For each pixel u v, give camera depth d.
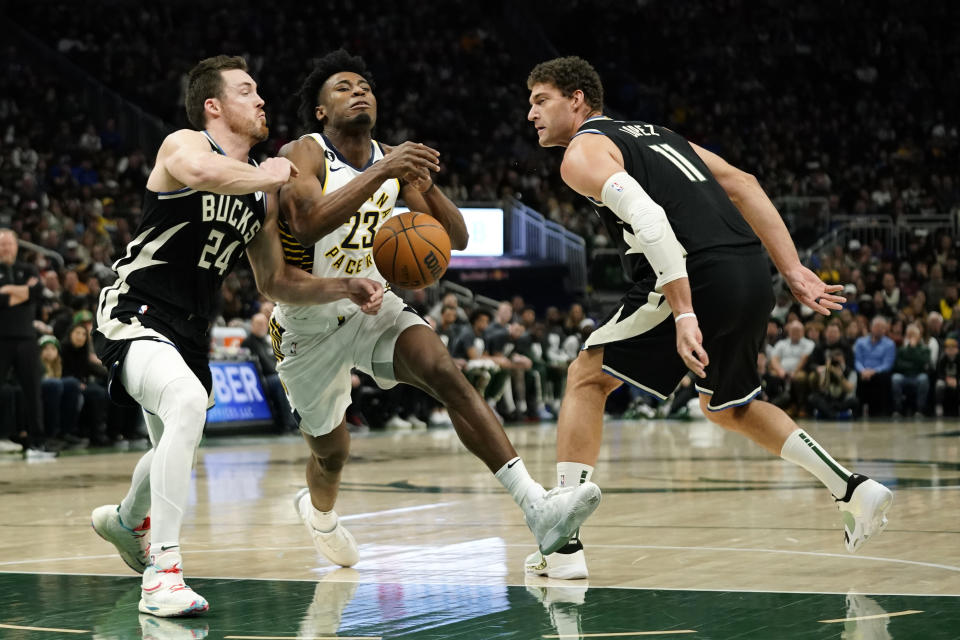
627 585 4.38
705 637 3.44
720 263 4.61
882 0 35.22
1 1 28.02
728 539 5.61
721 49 34.34
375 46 30.50
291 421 16.64
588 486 4.16
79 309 14.20
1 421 13.06
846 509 4.64
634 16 34.84
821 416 19.34
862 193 28.92
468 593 4.27
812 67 34.47
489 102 30.81
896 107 33.31
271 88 28.41
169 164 4.16
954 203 29.52
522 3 34.56
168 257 4.35
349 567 4.95
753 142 31.70
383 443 13.95
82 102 26.30
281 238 4.86
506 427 17.50
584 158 4.68
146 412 4.49
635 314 4.71
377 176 4.47
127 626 3.75
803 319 21.80
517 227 24.80
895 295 23.41
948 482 8.39
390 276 4.71
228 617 3.88
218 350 15.77
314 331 4.86
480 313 18.38
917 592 4.16
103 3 29.08
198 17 29.69
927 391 19.83
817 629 3.53
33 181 20.70
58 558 5.29
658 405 20.52
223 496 8.09
